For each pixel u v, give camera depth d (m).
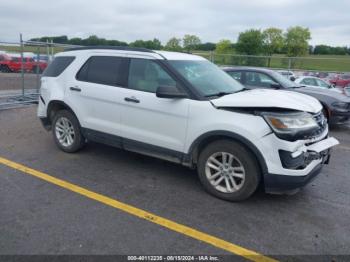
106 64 4.78
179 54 4.71
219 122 3.69
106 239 3.02
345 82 15.79
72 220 3.32
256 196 4.04
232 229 3.28
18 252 2.78
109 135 4.75
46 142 6.03
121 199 3.84
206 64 4.95
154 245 2.96
